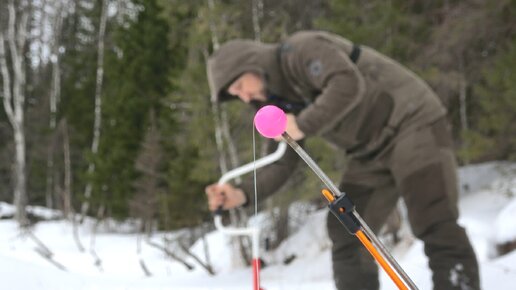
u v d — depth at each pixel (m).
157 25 13.75
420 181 2.05
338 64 2.00
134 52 14.28
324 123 1.95
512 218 5.24
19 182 15.34
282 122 1.02
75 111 18.14
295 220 8.56
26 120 18.97
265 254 7.58
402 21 7.21
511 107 6.87
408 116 2.12
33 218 15.81
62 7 19.09
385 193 2.31
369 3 7.35
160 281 5.00
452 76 7.55
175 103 8.91
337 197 1.06
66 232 13.90
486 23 7.50
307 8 8.27
